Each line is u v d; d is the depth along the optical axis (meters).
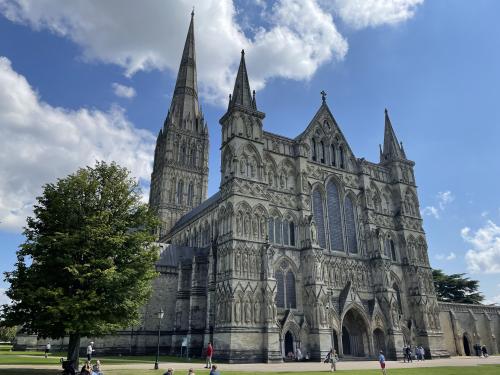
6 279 31.62
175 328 71.19
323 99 83.50
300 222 69.38
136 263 35.38
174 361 54.81
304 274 66.00
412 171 89.31
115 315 33.50
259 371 40.53
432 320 76.06
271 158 71.12
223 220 64.50
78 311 30.34
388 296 70.81
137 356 67.50
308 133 77.62
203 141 139.00
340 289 70.06
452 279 107.94
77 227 34.16
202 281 71.31
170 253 81.81
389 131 91.69
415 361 63.41
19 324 31.84
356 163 82.88
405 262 79.88
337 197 77.81
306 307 64.00
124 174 38.91
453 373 39.09
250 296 58.62
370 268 75.19
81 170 36.53
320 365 51.56
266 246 62.03
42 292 29.98
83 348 66.56
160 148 140.75
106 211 35.09
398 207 84.12
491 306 90.31
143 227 38.94
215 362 54.56
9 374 30.55
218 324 58.28
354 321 69.75
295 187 72.12
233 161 65.50
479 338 83.38
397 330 68.81
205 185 134.12
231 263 59.28
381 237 75.94
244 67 75.62
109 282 32.06
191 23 158.75
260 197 65.50
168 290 76.19
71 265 31.12
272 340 56.78
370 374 37.66
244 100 71.44
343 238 74.94
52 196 34.50
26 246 31.89
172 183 129.12
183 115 139.75
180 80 146.50
